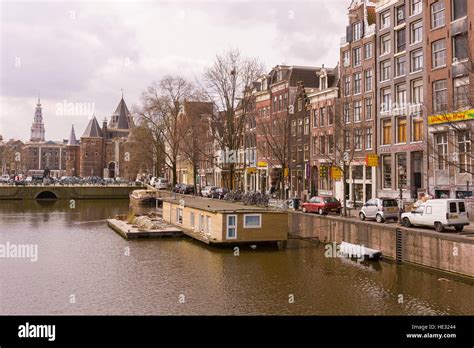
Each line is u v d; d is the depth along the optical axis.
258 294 17.34
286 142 41.88
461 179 28.88
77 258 23.56
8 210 52.38
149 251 25.42
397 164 35.53
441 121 27.23
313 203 33.41
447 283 18.47
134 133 74.50
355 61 40.81
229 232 25.86
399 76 35.31
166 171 97.06
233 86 43.34
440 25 30.94
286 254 24.77
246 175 58.44
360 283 18.80
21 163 142.25
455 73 29.50
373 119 38.06
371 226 23.91
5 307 15.84
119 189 75.25
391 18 36.22
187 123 56.25
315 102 45.62
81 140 128.50
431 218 22.34
